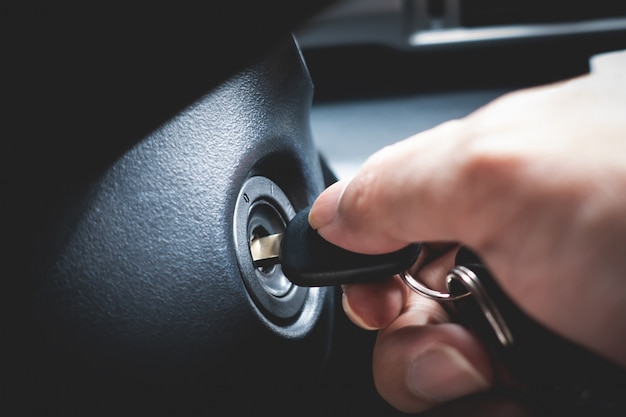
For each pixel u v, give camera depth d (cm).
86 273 37
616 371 35
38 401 36
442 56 135
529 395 42
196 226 41
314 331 49
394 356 46
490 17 130
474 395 45
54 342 36
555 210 32
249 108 47
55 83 39
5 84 38
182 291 39
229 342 41
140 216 39
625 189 31
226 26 45
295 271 43
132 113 41
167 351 39
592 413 37
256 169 48
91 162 39
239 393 42
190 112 43
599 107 33
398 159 37
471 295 43
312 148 57
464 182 34
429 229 37
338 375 58
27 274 36
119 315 38
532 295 35
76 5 39
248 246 44
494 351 43
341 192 42
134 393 38
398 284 49
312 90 57
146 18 41
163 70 42
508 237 34
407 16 130
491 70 133
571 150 32
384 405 56
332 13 129
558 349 37
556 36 131
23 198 37
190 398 40
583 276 33
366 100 123
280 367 45
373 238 40
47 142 38
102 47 40
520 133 33
